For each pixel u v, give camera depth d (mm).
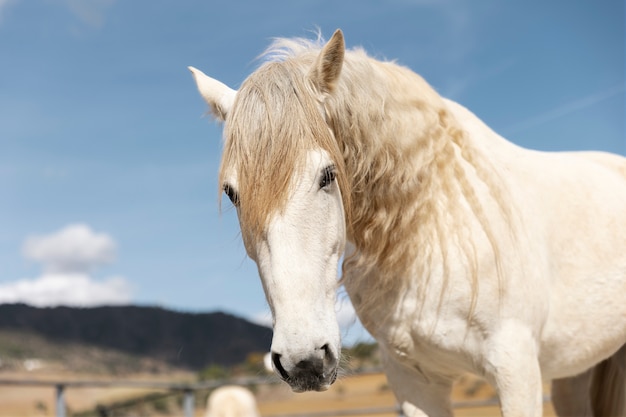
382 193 2436
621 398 3328
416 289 2492
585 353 2855
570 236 2760
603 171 3102
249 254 2174
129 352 66062
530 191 2736
